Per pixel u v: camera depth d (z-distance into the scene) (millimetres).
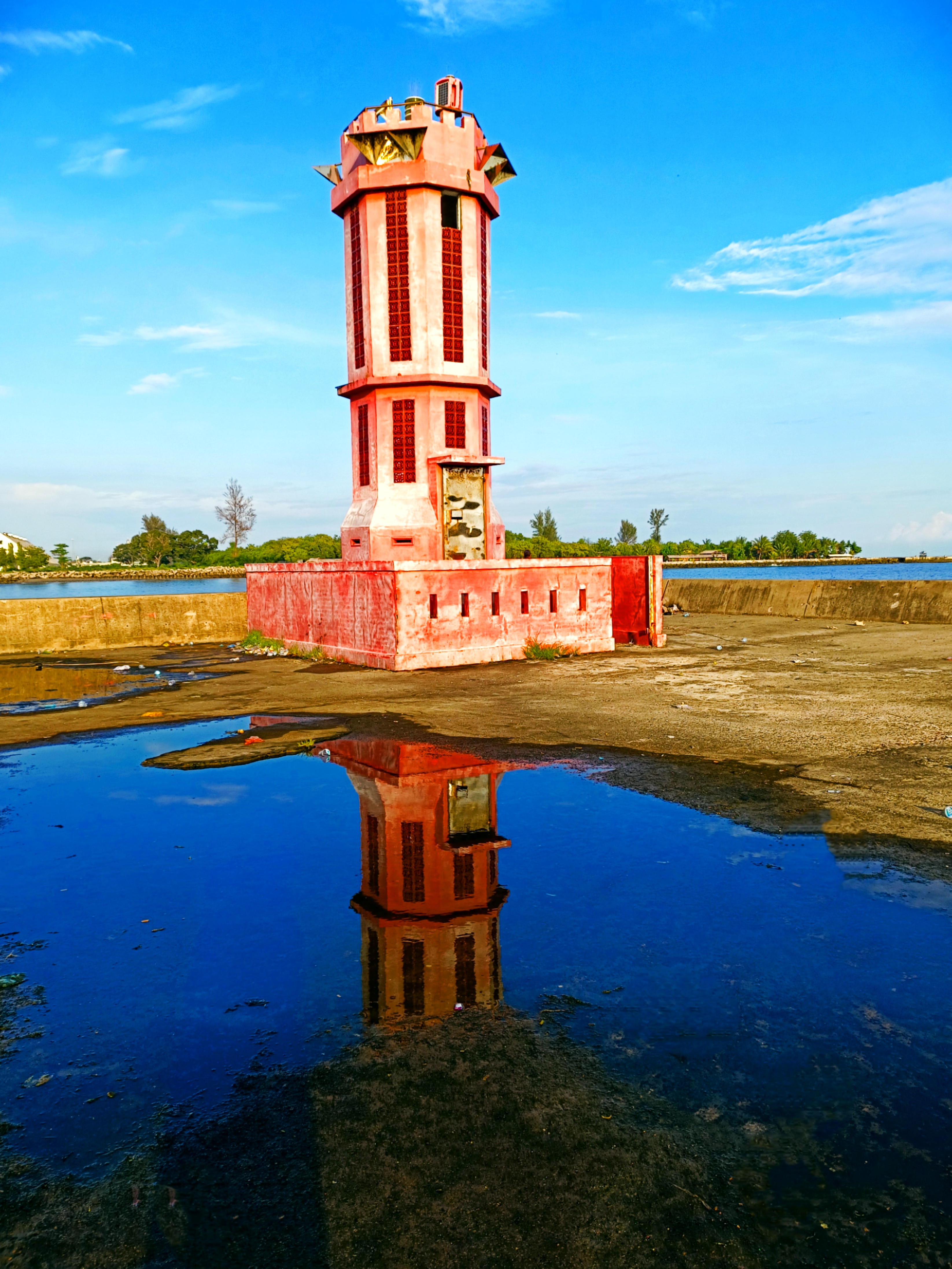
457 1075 3896
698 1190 3174
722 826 7168
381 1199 3143
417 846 6918
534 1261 2842
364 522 20000
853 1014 4344
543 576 19203
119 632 23844
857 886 5895
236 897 5973
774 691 13789
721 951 5031
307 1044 4176
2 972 4945
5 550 151375
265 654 21484
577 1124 3547
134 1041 4223
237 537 107312
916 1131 3477
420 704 13203
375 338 19797
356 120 19547
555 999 4543
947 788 8039
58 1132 3559
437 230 19516
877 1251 2883
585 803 7945
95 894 6051
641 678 15672
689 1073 3881
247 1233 2998
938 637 21719
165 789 8688
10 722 12492
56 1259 2904
